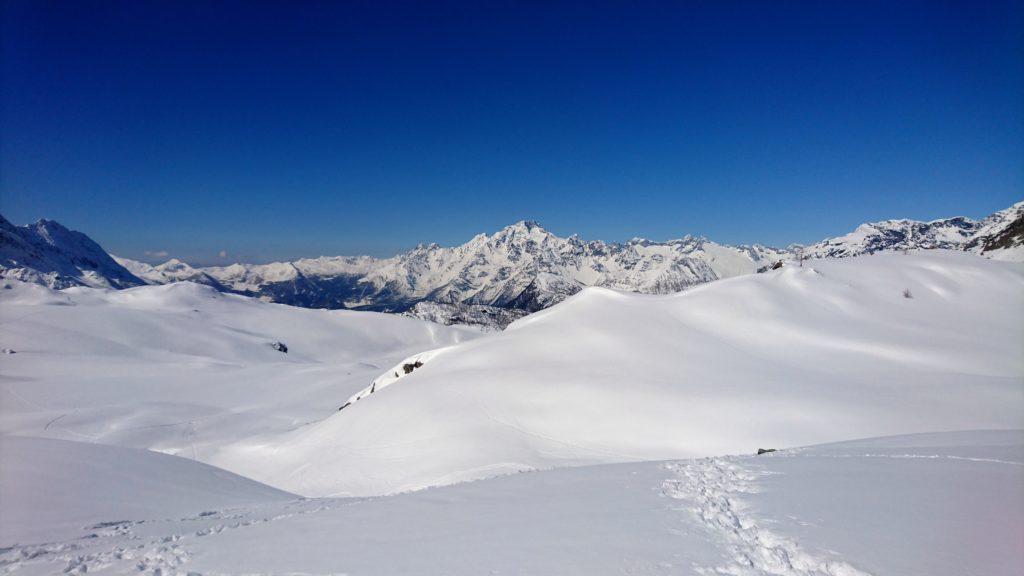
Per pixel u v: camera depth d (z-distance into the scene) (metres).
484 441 39.06
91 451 25.41
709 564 8.56
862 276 82.50
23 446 24.31
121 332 172.00
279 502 22.94
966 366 47.81
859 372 46.03
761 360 49.97
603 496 13.80
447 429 41.84
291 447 49.44
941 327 61.34
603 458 34.59
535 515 12.10
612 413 40.00
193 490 23.45
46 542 14.20
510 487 16.45
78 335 160.00
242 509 20.09
